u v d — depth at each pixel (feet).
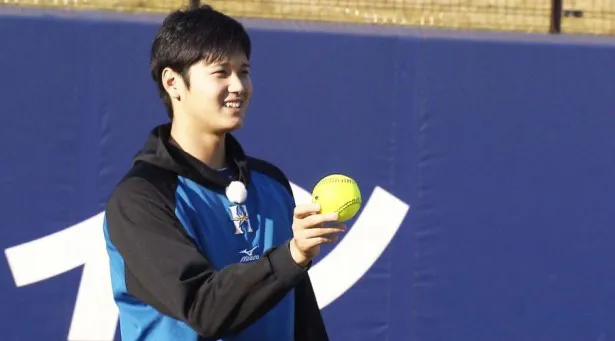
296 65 56.80
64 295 53.88
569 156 59.31
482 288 58.29
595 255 59.41
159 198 25.02
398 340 57.36
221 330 23.08
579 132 59.41
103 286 54.24
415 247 57.67
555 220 59.11
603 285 59.47
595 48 59.57
